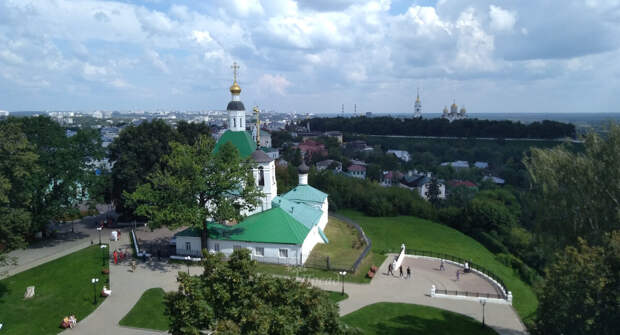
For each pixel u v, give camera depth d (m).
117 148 75.62
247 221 56.53
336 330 22.78
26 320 39.12
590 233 40.88
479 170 183.12
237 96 67.88
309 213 62.19
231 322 21.25
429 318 40.56
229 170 52.53
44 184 61.62
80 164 65.31
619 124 41.12
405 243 75.25
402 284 49.12
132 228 71.19
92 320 39.09
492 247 83.12
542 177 45.59
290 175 111.38
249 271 24.89
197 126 93.50
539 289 30.20
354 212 103.75
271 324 21.27
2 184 42.16
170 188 52.50
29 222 48.53
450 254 69.44
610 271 27.45
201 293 23.72
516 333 38.25
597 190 40.69
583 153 45.34
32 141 60.62
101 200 67.94
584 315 27.09
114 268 51.78
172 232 67.62
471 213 92.88
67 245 62.25
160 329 37.62
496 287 48.94
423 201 106.19
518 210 110.31
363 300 44.12
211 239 53.94
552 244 44.75
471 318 41.09
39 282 47.94
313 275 49.53
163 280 47.84
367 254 57.84
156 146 73.12
